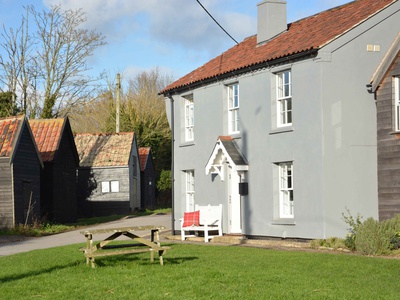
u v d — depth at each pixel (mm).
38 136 38156
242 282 12641
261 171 22688
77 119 65938
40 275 14336
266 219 22391
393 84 19750
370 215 20422
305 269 14289
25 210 32125
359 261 15562
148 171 57188
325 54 20047
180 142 27688
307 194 20547
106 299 11328
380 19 20734
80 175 49531
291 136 21281
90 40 52469
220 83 24922
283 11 24703
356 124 20391
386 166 19781
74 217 39969
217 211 24500
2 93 49625
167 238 26125
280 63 21672
